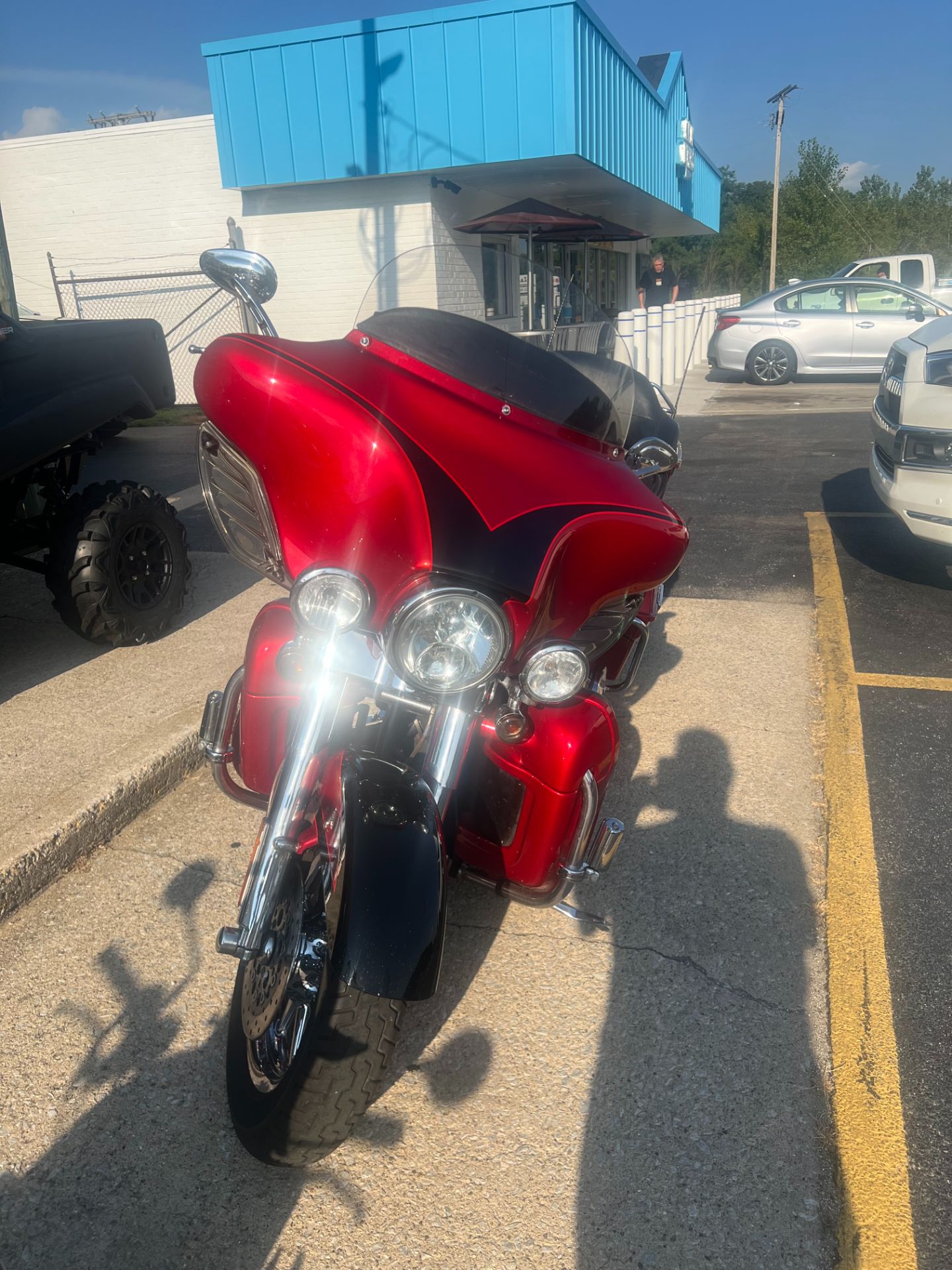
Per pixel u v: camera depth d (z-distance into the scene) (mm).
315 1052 2016
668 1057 2578
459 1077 2520
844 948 2969
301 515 2303
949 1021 2693
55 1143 2324
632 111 17031
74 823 3307
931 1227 2129
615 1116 2402
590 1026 2684
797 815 3672
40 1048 2582
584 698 2717
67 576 4582
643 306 20969
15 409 4395
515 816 2676
